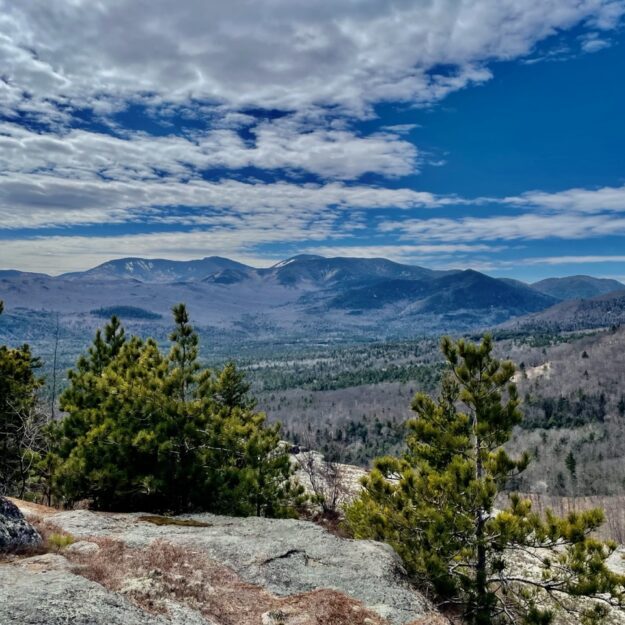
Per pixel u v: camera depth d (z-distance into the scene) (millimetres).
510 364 13953
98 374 23594
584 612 12008
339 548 13781
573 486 140000
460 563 13438
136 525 14461
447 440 14078
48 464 19906
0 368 24359
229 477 18203
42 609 6984
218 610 9281
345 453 161250
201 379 19484
